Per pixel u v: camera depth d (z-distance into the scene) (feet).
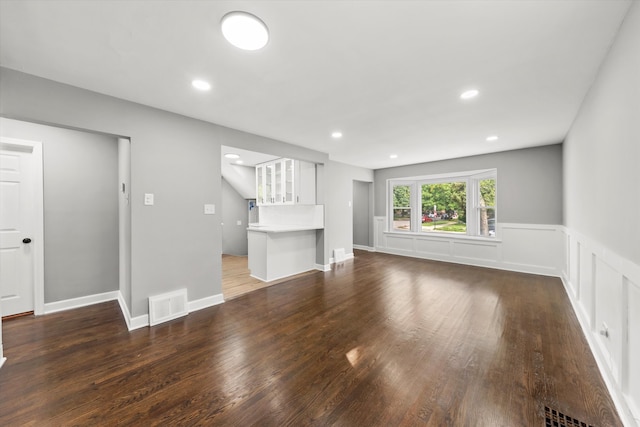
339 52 5.59
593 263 7.14
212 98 7.93
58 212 9.68
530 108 8.69
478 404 4.99
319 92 7.52
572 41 5.22
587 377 5.74
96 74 6.50
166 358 6.56
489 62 5.99
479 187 17.46
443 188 19.22
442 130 11.16
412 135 11.94
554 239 13.92
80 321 8.75
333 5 4.25
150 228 8.59
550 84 7.03
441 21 4.63
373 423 4.56
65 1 4.14
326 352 6.82
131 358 6.55
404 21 4.63
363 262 18.21
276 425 4.53
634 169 4.42
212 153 10.16
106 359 6.50
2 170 8.77
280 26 4.75
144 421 4.61
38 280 9.25
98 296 10.59
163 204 8.87
